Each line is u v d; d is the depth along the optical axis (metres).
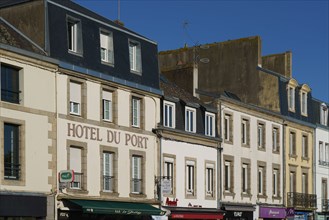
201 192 33.12
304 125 43.66
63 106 25.33
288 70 43.56
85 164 26.25
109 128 27.58
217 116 34.78
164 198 30.44
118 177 27.92
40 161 24.14
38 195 23.86
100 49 27.34
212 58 42.25
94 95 26.88
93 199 26.38
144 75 29.78
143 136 29.50
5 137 23.05
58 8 25.55
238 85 41.44
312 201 43.56
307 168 43.84
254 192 37.75
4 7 26.06
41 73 24.39
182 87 35.91
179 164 31.66
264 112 39.03
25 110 23.61
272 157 39.91
